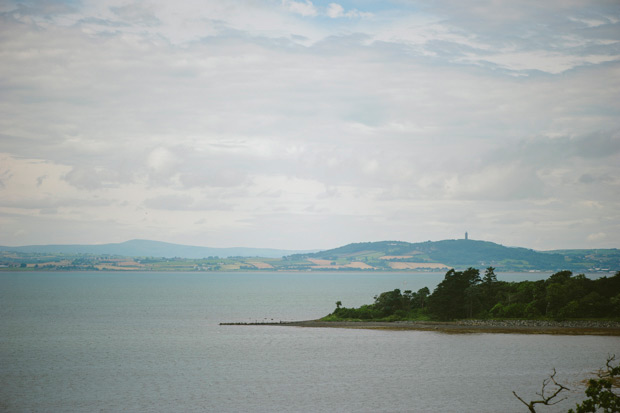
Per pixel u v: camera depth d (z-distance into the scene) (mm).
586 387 101750
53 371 122438
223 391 104062
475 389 103438
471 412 89750
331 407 93188
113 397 100438
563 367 119812
